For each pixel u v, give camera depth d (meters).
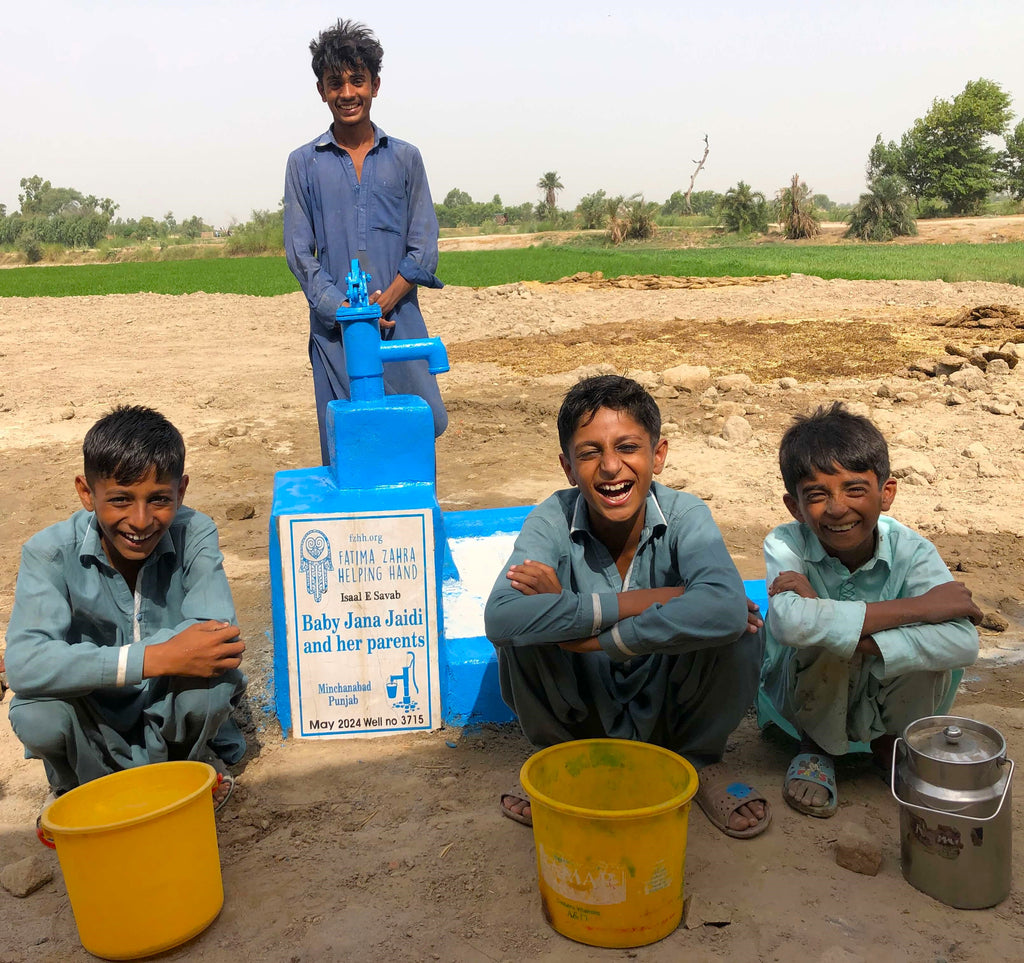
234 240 66.75
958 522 5.46
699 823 2.90
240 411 9.27
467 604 3.75
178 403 9.71
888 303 15.91
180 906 2.38
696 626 2.67
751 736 3.44
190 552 3.06
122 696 2.94
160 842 2.32
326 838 2.87
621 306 16.72
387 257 4.57
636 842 2.27
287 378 11.03
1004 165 86.19
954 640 2.77
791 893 2.55
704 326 13.20
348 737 3.47
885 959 2.29
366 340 3.60
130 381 11.08
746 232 63.38
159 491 2.80
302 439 8.07
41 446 8.07
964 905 2.47
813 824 2.88
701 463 6.75
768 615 2.99
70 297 21.84
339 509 3.34
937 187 79.75
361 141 4.54
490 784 3.14
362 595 3.38
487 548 3.88
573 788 2.68
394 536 3.34
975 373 8.62
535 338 12.88
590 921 2.35
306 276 4.46
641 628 2.69
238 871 2.73
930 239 56.38
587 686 2.98
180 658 2.71
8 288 27.55
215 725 2.90
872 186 57.62
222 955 2.38
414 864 2.72
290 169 4.57
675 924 2.42
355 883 2.65
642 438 2.88
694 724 2.98
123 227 130.00
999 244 44.16
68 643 2.93
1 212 152.75
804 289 17.91
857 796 3.04
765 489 6.12
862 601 3.05
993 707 3.46
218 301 20.19
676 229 68.00
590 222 78.25
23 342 15.01
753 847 2.76
